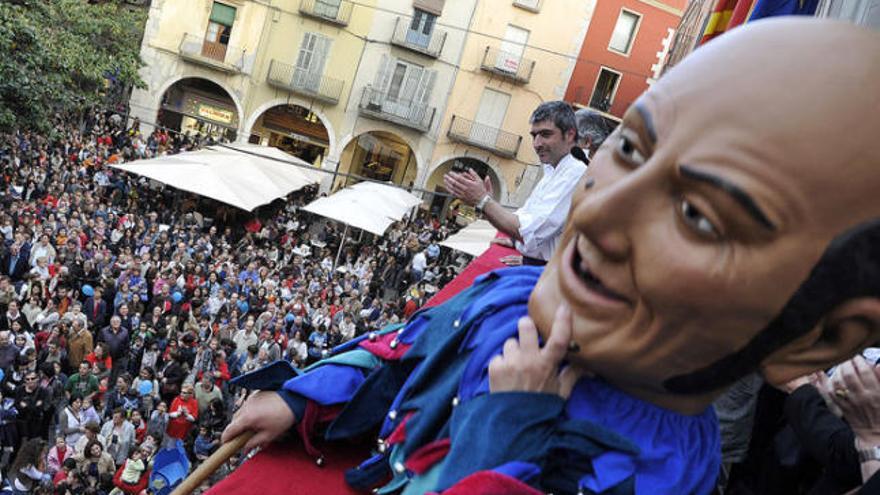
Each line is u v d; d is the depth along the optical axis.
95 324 11.55
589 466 0.96
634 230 0.85
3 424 8.77
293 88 27.23
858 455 1.30
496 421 0.95
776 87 0.78
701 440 1.07
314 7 26.77
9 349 9.34
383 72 27.53
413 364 1.35
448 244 17.66
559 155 2.55
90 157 19.92
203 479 1.38
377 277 18.81
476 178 2.46
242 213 19.94
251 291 13.70
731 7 2.93
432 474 1.02
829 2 2.19
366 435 1.46
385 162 30.11
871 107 0.76
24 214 13.66
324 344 12.77
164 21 26.31
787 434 1.74
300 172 23.09
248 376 1.45
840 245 0.76
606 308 0.90
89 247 13.41
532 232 2.42
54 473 8.02
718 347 0.84
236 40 26.75
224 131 28.56
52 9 17.92
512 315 1.14
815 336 0.82
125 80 23.22
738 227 0.78
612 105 28.03
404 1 26.91
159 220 17.91
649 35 27.48
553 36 27.42
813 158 0.75
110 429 8.64
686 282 0.80
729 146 0.78
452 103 27.88
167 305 12.09
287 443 1.45
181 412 8.83
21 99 14.77
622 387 1.02
